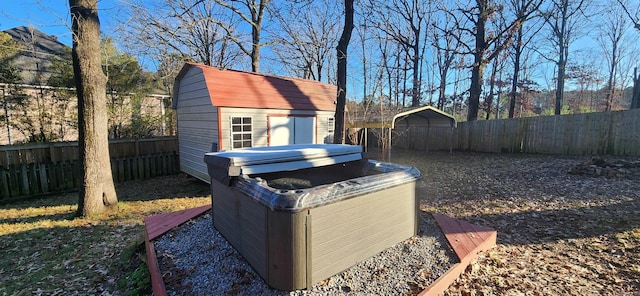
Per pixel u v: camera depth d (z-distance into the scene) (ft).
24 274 10.25
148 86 32.63
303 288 7.22
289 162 10.49
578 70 54.54
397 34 56.75
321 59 54.24
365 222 8.54
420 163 33.01
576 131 31.86
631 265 9.53
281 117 24.39
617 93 68.49
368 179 8.82
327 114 28.25
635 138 28.07
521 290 8.16
